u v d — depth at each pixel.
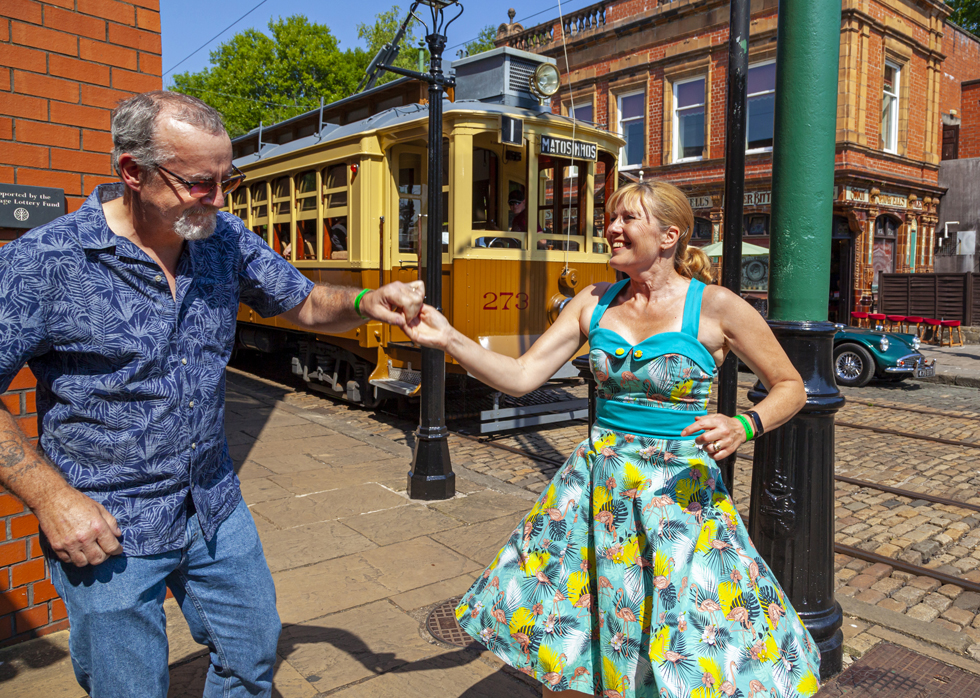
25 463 1.53
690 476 1.96
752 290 14.81
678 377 1.96
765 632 1.89
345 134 8.22
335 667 2.90
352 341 8.27
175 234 1.69
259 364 12.45
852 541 4.54
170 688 2.73
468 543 4.29
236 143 12.32
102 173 3.07
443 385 5.18
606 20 17.84
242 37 36.03
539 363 2.23
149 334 1.66
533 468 6.17
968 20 25.52
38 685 2.69
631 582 1.95
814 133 2.74
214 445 1.84
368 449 6.65
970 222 17.22
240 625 1.91
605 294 2.21
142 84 3.15
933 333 15.14
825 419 2.80
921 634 3.27
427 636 3.17
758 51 15.13
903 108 16.03
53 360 1.65
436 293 5.33
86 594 1.65
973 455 6.66
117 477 1.66
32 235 1.58
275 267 2.04
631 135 17.56
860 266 15.30
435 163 5.24
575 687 2.04
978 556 4.36
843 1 14.25
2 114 2.79
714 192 15.81
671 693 1.79
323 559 4.03
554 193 7.75
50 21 2.89
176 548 1.75
